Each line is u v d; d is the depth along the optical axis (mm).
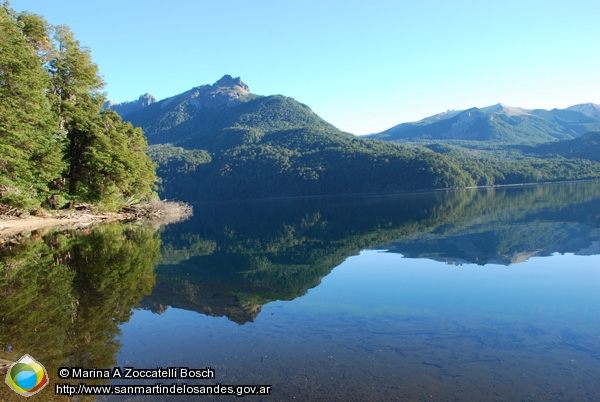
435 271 14344
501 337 7926
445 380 6254
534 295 10734
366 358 7117
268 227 37375
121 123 44812
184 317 9648
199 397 5855
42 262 16547
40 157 30703
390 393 5887
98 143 37625
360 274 14539
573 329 8227
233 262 18234
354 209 55594
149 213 50562
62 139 33844
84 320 9375
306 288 12711
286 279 14203
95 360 7164
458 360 6953
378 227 30844
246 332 8586
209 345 7844
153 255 20062
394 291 11805
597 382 6074
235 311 10188
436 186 118438
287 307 10477
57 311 10016
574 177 134250
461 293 11227
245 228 37062
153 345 7855
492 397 5723
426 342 7793
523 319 8906
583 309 9445
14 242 22422
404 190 122000
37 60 29750
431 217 36031
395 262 16531
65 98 37062
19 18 32406
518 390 5902
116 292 12070
